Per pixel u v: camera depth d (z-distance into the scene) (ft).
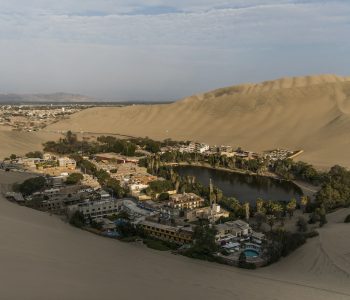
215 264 245.04
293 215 418.92
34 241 205.16
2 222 238.48
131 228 323.78
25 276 133.59
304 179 615.16
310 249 266.36
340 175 541.75
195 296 144.25
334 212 423.23
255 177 654.53
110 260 198.59
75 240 243.19
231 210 432.66
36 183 478.59
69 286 130.72
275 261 261.44
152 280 162.91
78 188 485.56
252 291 162.40
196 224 370.73
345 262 232.32
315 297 159.33
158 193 492.13
